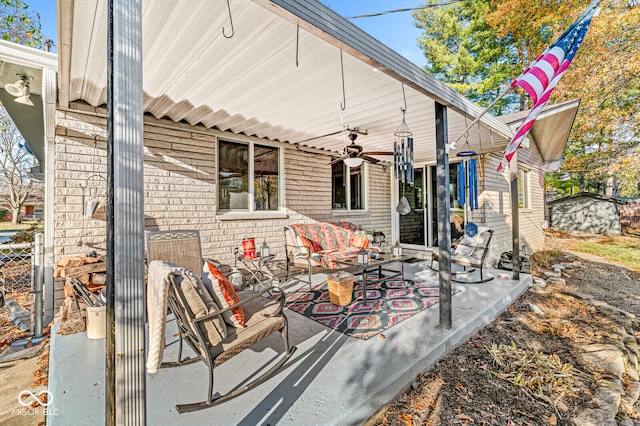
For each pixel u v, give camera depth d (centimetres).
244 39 219
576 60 895
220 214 492
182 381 223
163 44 225
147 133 415
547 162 1079
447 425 204
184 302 188
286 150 580
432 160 756
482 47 1388
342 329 315
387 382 223
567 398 242
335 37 181
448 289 313
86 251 369
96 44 219
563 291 562
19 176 1303
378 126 457
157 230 424
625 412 244
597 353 321
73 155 362
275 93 322
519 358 298
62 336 290
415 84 258
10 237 734
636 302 574
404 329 316
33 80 337
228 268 485
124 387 120
